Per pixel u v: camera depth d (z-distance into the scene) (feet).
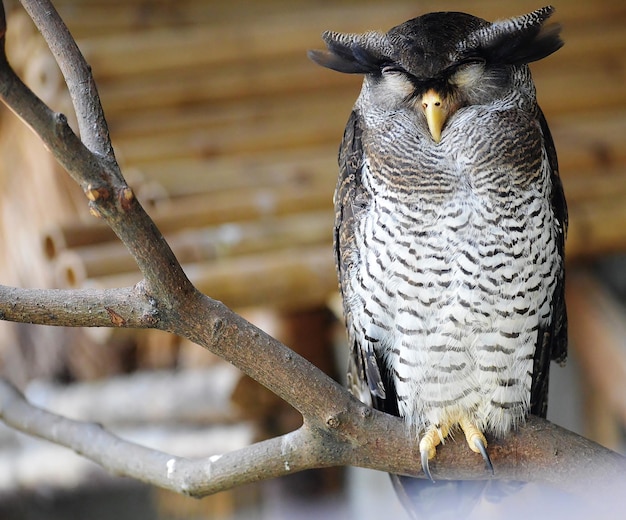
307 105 38.47
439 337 23.71
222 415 37.91
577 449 22.36
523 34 23.53
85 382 45.78
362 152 24.90
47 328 46.62
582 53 40.98
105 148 17.72
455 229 23.21
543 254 23.54
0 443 46.37
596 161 37.17
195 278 32.48
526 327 23.67
